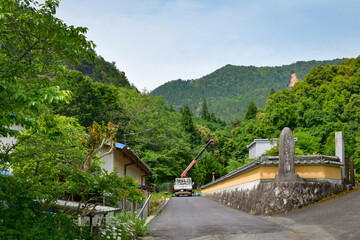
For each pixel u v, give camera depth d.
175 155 59.28
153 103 55.12
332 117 57.50
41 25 6.25
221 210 21.27
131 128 51.62
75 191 7.93
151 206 23.95
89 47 6.91
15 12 6.15
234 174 26.14
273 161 18.53
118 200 8.61
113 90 52.22
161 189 56.53
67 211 8.87
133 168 24.67
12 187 6.62
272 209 16.39
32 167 10.45
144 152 52.00
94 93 47.19
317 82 72.12
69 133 10.99
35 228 6.04
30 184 7.23
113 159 18.67
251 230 11.33
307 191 16.62
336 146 19.55
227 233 10.95
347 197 16.38
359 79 63.75
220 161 92.69
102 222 9.52
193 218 16.69
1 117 6.32
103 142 8.79
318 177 17.97
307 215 14.06
